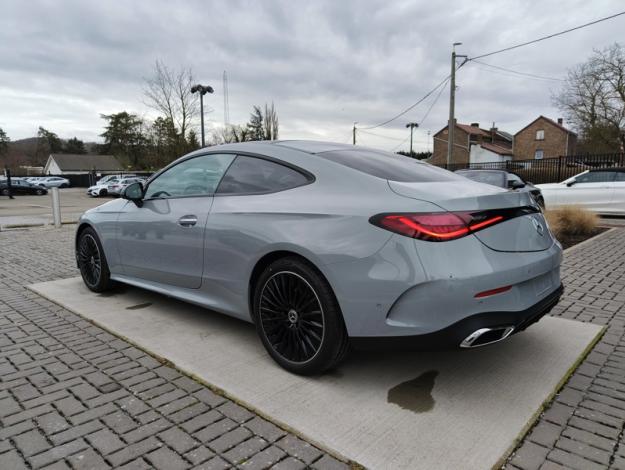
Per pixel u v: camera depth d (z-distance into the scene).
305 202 2.68
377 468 1.89
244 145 3.32
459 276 2.18
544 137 52.16
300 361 2.68
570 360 2.88
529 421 2.21
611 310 3.91
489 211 2.35
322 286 2.50
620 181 11.23
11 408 2.38
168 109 29.69
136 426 2.21
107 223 4.22
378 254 2.31
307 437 2.10
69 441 2.09
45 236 9.32
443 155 57.25
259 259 2.82
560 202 11.84
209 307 3.28
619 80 32.97
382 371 2.76
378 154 3.22
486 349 3.06
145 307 4.09
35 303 4.30
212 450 2.02
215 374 2.73
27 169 83.69
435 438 2.09
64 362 2.95
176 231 3.43
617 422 2.21
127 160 70.88
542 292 2.62
